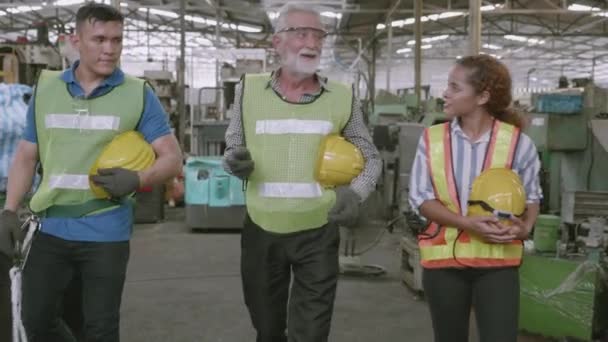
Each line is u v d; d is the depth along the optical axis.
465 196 1.98
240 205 6.86
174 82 10.86
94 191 2.11
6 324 2.50
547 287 3.43
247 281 2.29
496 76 1.97
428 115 7.19
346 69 19.12
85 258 2.14
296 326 2.21
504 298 1.93
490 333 1.92
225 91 8.27
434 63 25.05
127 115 2.16
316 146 2.18
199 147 7.48
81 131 2.13
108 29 2.08
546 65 25.83
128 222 2.22
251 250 2.26
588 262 3.30
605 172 5.93
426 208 2.00
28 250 2.16
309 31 2.11
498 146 1.98
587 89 6.62
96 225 2.13
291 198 2.18
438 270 2.02
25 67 5.12
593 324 3.34
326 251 2.22
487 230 1.87
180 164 2.28
